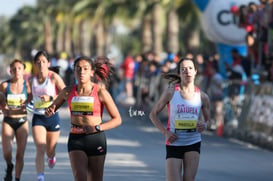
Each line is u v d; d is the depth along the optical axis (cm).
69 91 1242
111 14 6794
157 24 6512
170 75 1296
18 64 1587
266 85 2498
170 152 1257
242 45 3269
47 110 1266
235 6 3175
